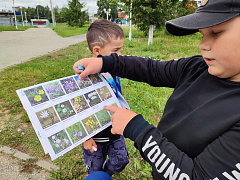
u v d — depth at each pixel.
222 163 0.58
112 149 1.48
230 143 0.58
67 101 0.96
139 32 16.39
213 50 0.64
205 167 0.61
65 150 0.86
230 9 0.58
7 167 2.08
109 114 1.06
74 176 1.91
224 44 0.60
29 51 8.67
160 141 0.69
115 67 1.09
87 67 1.03
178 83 0.98
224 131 0.62
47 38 14.41
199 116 0.71
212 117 0.67
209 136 0.65
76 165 2.02
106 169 1.61
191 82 0.88
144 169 1.90
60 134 0.87
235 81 0.68
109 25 1.39
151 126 0.73
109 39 1.36
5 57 7.34
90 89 1.07
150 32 9.34
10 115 3.11
